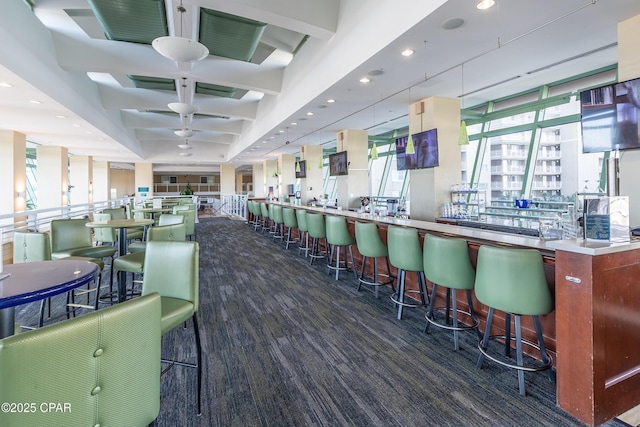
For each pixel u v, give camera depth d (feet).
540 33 12.13
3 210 26.07
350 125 28.12
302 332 9.83
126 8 15.03
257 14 14.15
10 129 26.12
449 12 10.52
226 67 22.48
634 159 10.48
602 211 6.35
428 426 5.92
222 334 9.72
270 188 53.11
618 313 6.10
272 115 28.81
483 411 6.29
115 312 3.19
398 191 36.63
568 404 6.16
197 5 13.19
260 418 6.15
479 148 25.77
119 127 33.65
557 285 6.36
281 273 16.76
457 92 18.98
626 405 6.20
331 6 16.16
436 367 7.85
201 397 6.77
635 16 10.73
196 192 88.84
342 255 18.21
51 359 2.71
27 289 4.57
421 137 19.89
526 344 8.08
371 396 6.78
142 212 23.41
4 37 13.32
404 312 11.37
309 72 20.21
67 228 12.57
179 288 6.97
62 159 35.42
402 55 13.66
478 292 7.43
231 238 28.58
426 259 9.11
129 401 3.38
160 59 20.25
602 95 10.90
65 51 18.54
